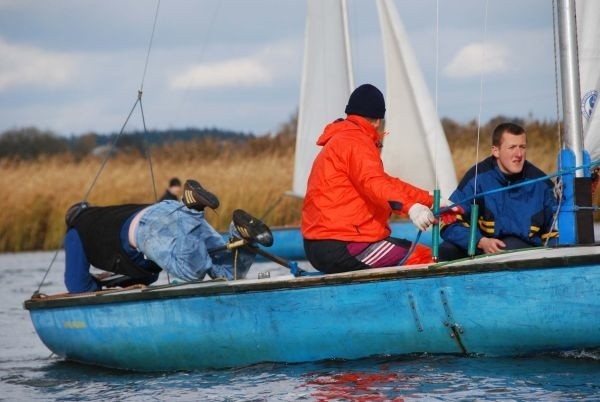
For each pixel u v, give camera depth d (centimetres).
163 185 5141
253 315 1424
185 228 1580
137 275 1661
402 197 1361
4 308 2422
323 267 1470
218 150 7019
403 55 3206
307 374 1362
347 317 1373
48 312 1656
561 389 1197
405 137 3206
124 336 1540
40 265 3653
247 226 1548
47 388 1464
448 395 1205
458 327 1323
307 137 3428
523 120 4884
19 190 4688
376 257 1439
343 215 1443
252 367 1451
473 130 5603
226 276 1623
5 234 4525
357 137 1437
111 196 4916
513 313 1290
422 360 1364
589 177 1355
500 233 1490
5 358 1745
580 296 1256
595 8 1457
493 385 1229
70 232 1708
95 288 1716
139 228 1606
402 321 1350
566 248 1298
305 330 1399
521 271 1278
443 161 3183
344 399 1223
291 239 3512
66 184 4891
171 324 1486
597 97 1451
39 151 10350
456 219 1495
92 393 1401
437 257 1388
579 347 1296
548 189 1495
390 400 1205
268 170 4931
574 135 1356
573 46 1359
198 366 1497
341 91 3359
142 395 1352
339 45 3347
